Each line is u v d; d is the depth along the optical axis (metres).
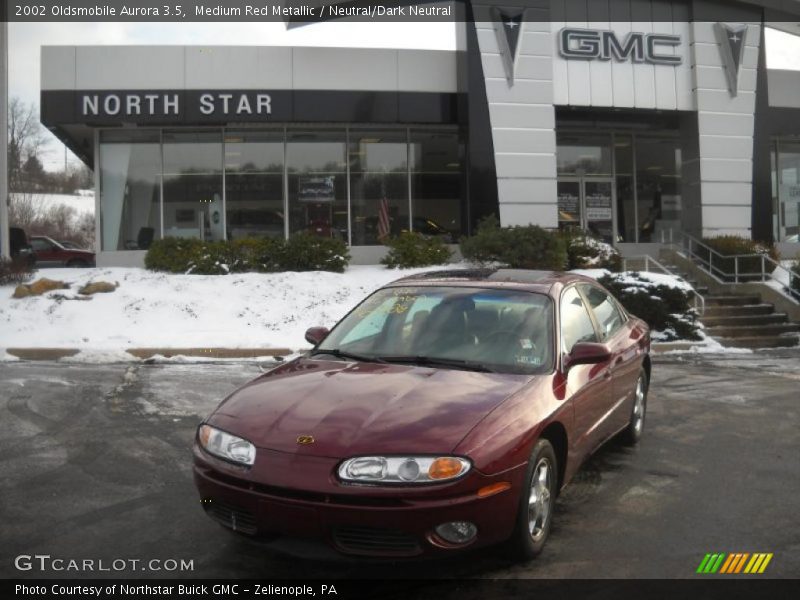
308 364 4.91
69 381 8.98
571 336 5.23
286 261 15.85
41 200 66.50
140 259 18.44
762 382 10.29
